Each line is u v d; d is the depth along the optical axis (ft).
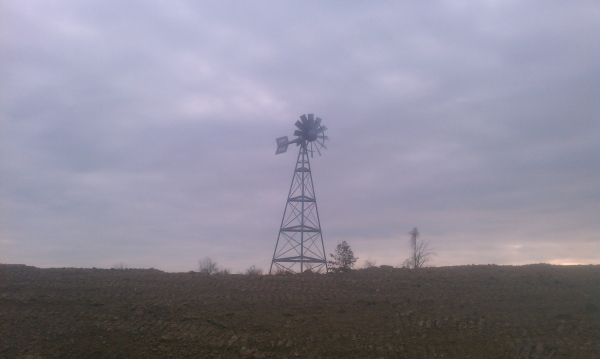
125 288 57.52
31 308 48.52
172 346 40.24
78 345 40.24
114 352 39.17
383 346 39.24
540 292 54.39
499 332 41.11
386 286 58.65
